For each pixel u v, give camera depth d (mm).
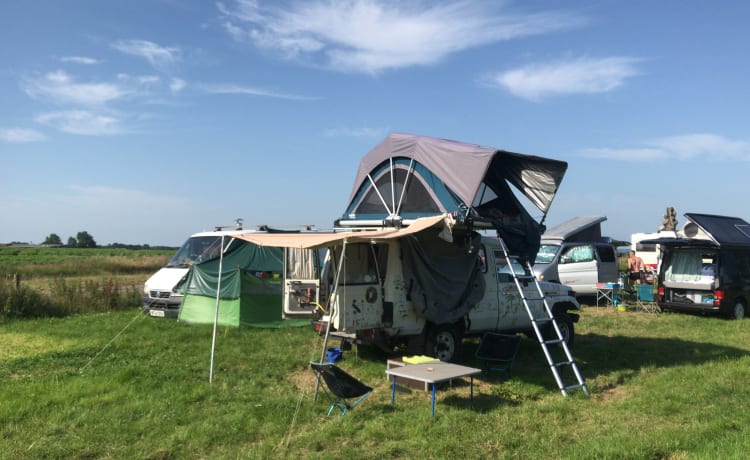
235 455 5551
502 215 10109
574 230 21344
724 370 9289
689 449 5750
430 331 9055
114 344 10578
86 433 5977
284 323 12953
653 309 17688
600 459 5430
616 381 8828
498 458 5605
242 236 8680
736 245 16188
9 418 6375
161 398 7293
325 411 6945
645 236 30906
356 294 8422
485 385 8500
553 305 11109
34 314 14156
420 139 9773
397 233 7867
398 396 7707
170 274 14086
